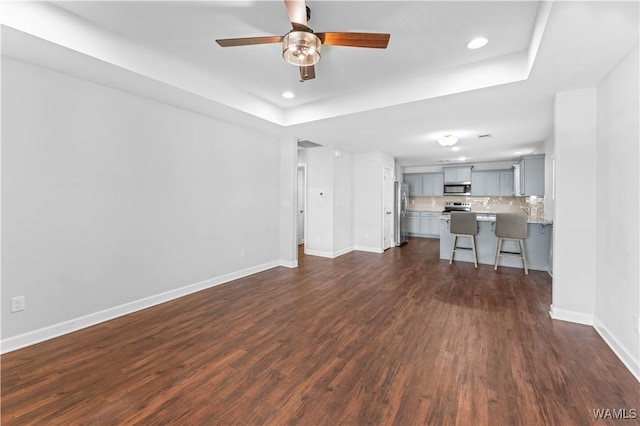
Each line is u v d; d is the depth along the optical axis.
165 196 3.28
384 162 6.66
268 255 4.84
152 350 2.24
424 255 6.09
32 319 2.32
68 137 2.50
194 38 2.40
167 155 3.29
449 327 2.65
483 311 3.03
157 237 3.21
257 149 4.55
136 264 3.02
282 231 5.06
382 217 6.51
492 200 8.19
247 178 4.39
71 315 2.55
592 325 2.66
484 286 3.89
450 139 4.66
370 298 3.43
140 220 3.05
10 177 2.20
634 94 1.96
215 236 3.90
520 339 2.41
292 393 1.74
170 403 1.66
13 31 1.84
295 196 4.96
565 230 2.76
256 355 2.17
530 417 1.54
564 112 2.74
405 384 1.83
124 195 2.91
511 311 3.02
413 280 4.19
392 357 2.14
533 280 4.17
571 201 2.73
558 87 2.65
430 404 1.64
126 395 1.72
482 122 3.93
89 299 2.66
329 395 1.73
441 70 2.89
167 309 3.07
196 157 3.61
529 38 2.28
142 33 2.32
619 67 2.16
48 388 1.78
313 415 1.56
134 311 3.00
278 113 4.07
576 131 2.69
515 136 4.84
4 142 2.17
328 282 4.08
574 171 2.71
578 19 1.65
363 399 1.69
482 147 5.90
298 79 3.17
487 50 2.49
